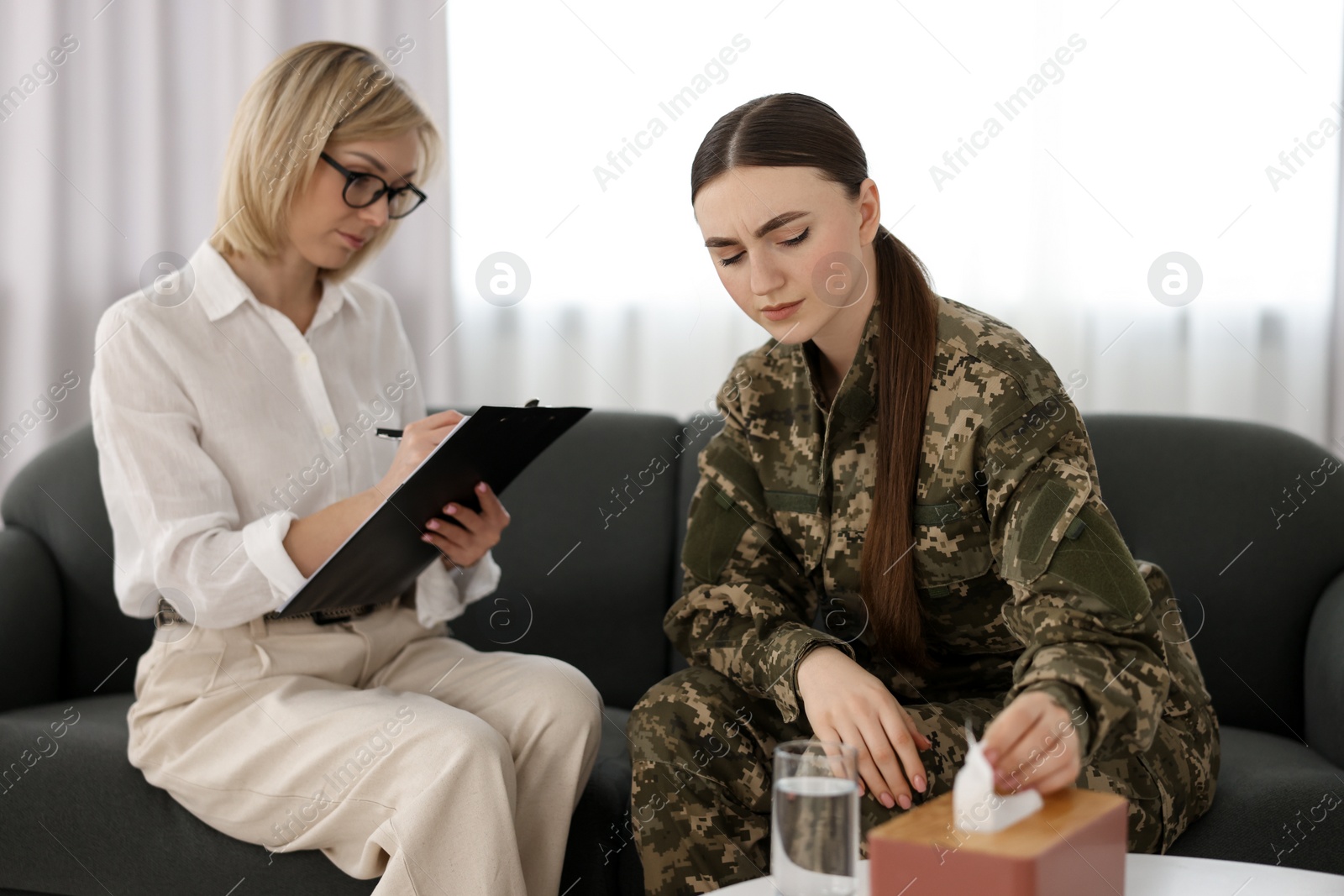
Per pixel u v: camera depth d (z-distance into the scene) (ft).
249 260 4.43
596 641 5.60
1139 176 7.08
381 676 4.42
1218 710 5.13
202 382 4.23
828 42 7.07
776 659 3.43
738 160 3.44
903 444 3.63
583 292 7.29
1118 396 7.22
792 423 4.01
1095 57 7.04
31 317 7.41
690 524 4.14
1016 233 7.15
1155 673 2.94
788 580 4.01
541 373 7.36
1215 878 2.79
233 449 4.25
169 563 3.93
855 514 3.84
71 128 7.39
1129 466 5.42
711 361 7.25
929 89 7.07
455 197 7.31
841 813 2.35
